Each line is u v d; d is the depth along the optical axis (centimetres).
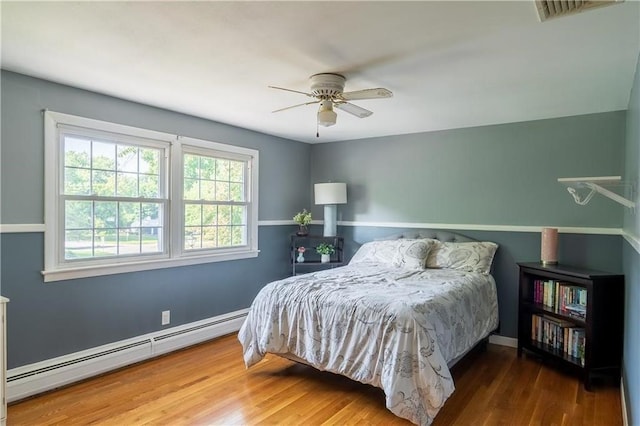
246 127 432
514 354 364
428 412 223
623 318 295
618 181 254
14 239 266
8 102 261
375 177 485
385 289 294
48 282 282
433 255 401
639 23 185
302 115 377
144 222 347
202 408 256
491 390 287
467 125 411
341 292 285
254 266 456
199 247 396
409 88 287
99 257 313
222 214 422
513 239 391
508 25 189
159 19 186
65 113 288
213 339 402
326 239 498
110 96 315
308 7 173
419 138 452
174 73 262
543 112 353
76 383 292
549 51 219
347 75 261
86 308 303
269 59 235
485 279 359
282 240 496
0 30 199
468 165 419
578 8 162
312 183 536
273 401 267
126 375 308
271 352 300
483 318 336
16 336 266
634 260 226
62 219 291
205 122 393
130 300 332
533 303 352
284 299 297
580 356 312
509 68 246
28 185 271
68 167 296
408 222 459
